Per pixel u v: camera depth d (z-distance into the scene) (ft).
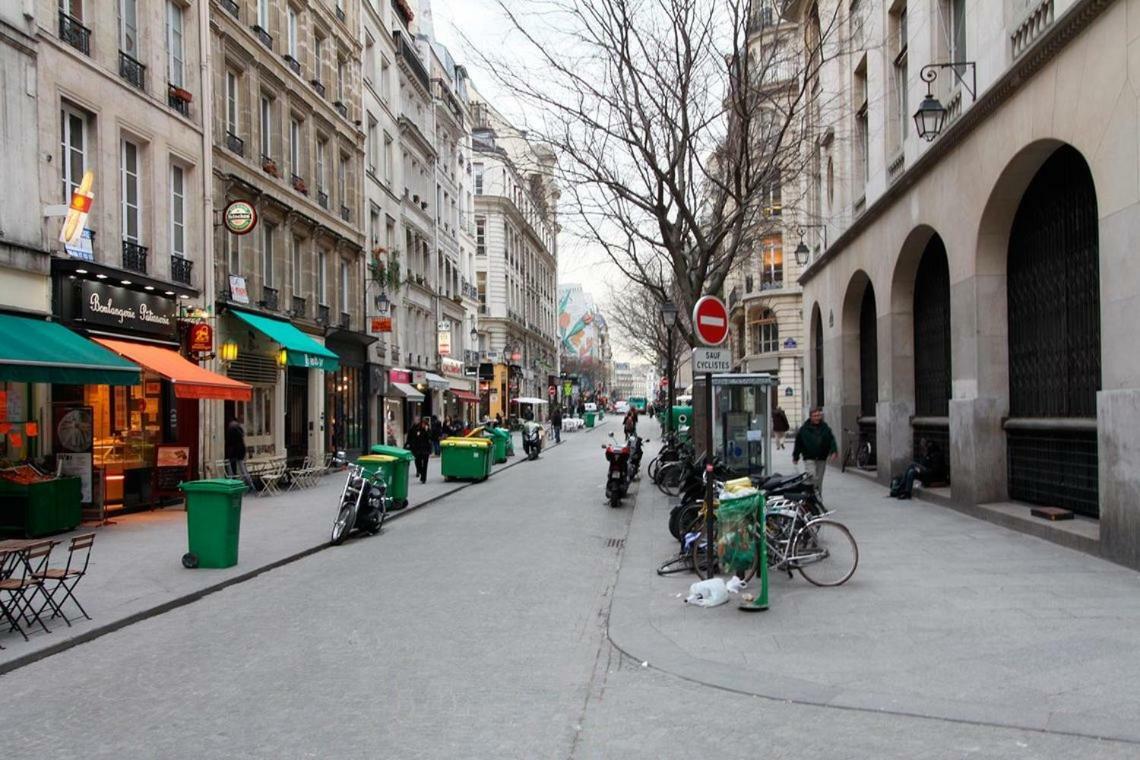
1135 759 14.46
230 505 34.27
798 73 56.29
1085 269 36.40
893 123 60.44
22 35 44.14
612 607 26.91
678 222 56.13
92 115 50.72
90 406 48.78
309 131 86.12
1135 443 28.91
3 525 41.47
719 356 29.40
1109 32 30.35
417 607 27.86
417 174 133.28
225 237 67.46
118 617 25.89
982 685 18.22
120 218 52.95
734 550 26.61
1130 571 29.14
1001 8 40.34
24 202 44.34
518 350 210.18
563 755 15.37
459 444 75.46
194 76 62.34
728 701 18.13
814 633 22.94
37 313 45.14
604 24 49.32
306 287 85.05
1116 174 30.01
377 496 44.96
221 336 66.18
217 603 29.12
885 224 60.80
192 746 16.05
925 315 58.54
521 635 24.17
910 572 30.25
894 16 60.29
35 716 17.88
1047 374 39.81
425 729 16.74
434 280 140.87
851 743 15.55
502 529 46.60
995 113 40.42
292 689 19.43
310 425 86.38
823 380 85.97
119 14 54.19
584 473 86.02
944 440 54.60
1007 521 39.58
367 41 108.58
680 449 64.23
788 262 152.66
